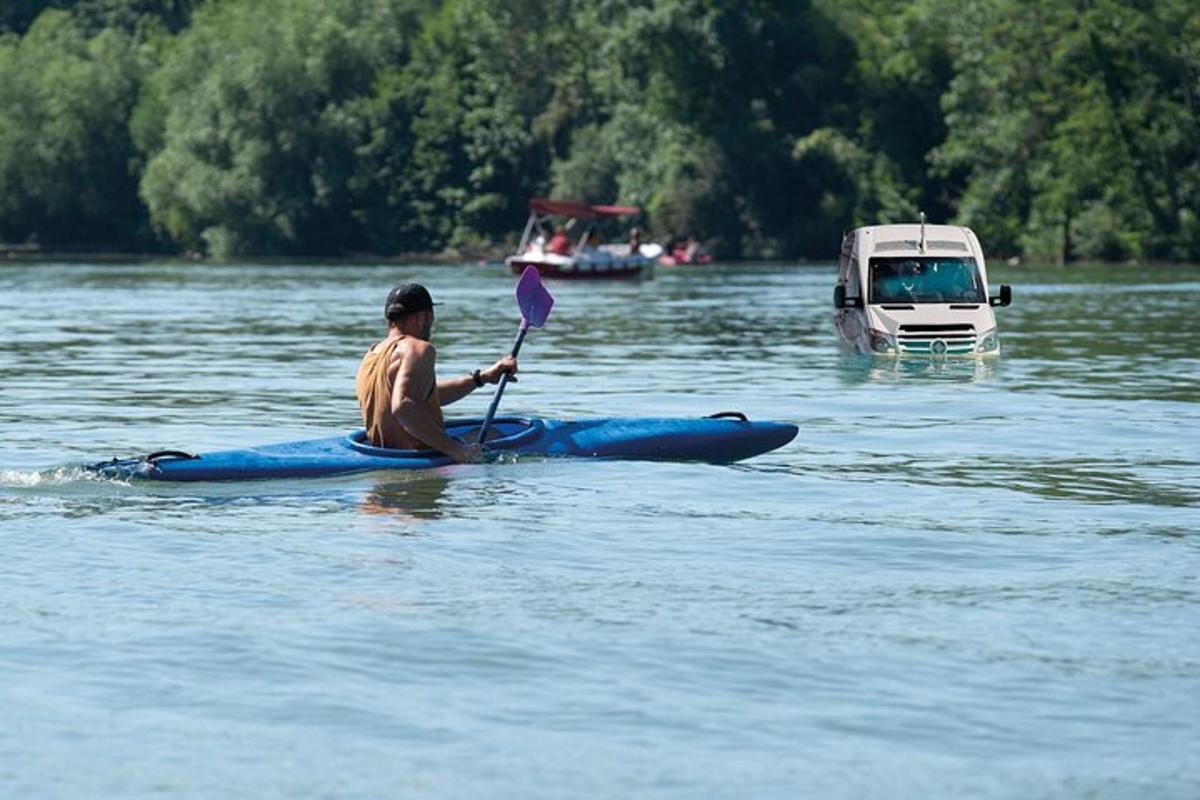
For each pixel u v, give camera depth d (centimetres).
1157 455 4053
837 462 3912
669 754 1803
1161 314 10738
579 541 2891
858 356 7250
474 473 3616
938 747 1822
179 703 1961
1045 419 4825
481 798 1684
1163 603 2433
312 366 6769
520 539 2903
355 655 2152
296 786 1712
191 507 3209
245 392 5631
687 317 10638
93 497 3309
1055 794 1692
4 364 6856
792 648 2186
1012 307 11731
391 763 1777
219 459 3519
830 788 1708
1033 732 1867
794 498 3369
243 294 14538
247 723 1895
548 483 3509
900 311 7194
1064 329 9131
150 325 9794
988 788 1708
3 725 1884
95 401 5319
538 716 1920
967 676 2067
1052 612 2380
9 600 2430
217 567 2656
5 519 3067
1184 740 1839
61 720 1902
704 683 2041
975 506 3281
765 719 1909
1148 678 2053
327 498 3309
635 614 2364
